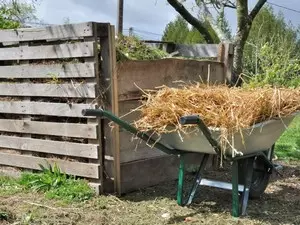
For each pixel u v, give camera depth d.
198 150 4.34
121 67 4.69
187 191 5.00
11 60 5.13
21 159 5.17
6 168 5.31
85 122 4.77
